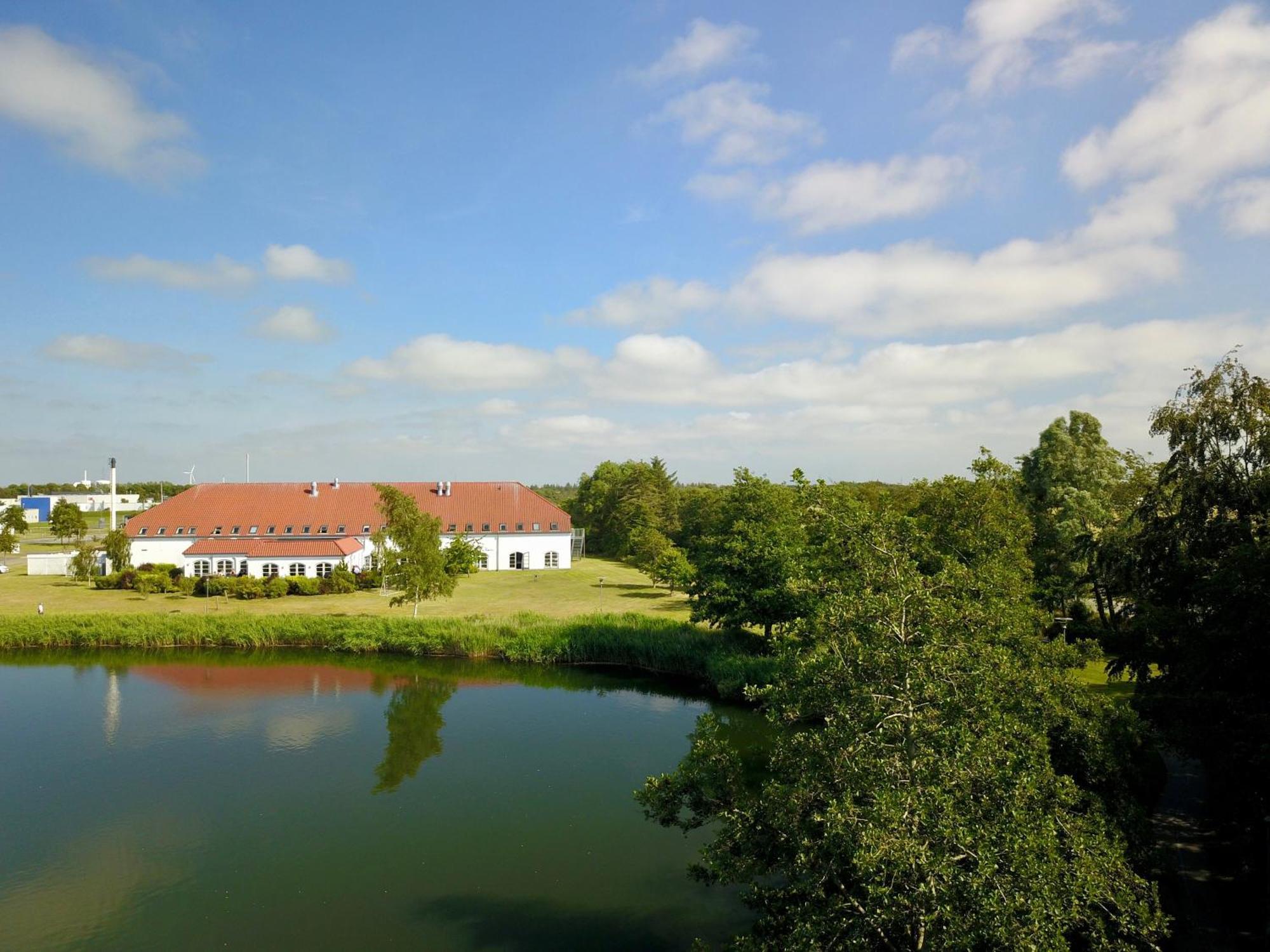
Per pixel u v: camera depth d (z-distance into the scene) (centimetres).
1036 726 1266
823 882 1021
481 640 4241
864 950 922
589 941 1585
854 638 1106
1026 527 2705
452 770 2559
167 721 3077
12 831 2095
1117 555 2744
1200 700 1518
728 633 4062
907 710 1001
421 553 4938
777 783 1162
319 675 3859
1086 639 2286
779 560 3559
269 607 5319
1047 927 841
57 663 4050
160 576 5944
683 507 10706
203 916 1677
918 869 884
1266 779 1383
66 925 1647
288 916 1677
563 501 13238
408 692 3559
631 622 4416
